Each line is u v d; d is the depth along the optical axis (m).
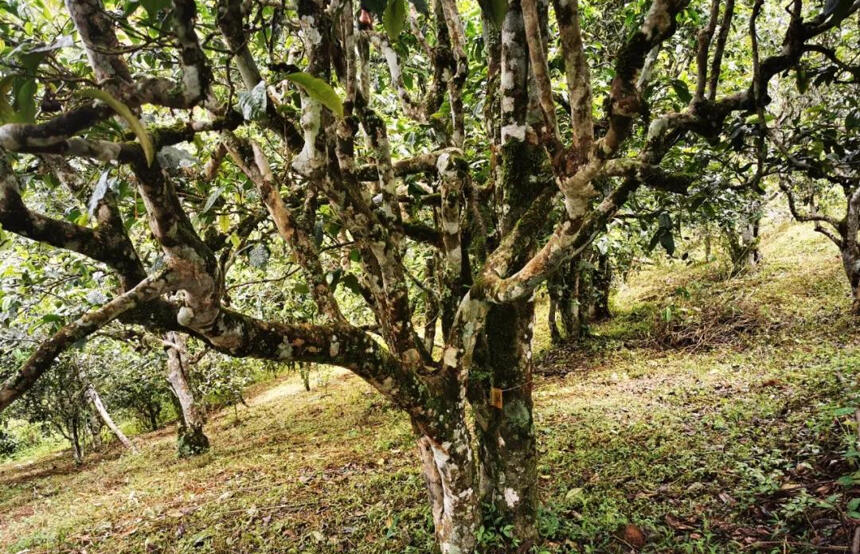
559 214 4.23
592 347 10.46
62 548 5.54
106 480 9.23
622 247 9.16
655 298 12.91
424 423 2.71
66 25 2.60
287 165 2.33
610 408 6.52
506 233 3.10
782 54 2.02
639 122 4.38
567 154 1.76
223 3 1.75
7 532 6.86
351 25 2.03
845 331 7.57
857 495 3.36
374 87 4.82
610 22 4.80
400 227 2.67
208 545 4.76
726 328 9.35
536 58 1.59
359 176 3.37
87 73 2.59
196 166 3.14
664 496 4.05
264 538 4.70
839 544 3.04
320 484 5.88
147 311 1.90
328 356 2.23
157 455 10.68
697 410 5.81
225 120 1.66
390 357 2.49
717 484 4.05
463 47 3.08
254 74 1.95
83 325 1.59
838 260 11.20
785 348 7.65
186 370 9.91
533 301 3.32
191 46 1.39
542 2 2.69
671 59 5.26
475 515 3.07
